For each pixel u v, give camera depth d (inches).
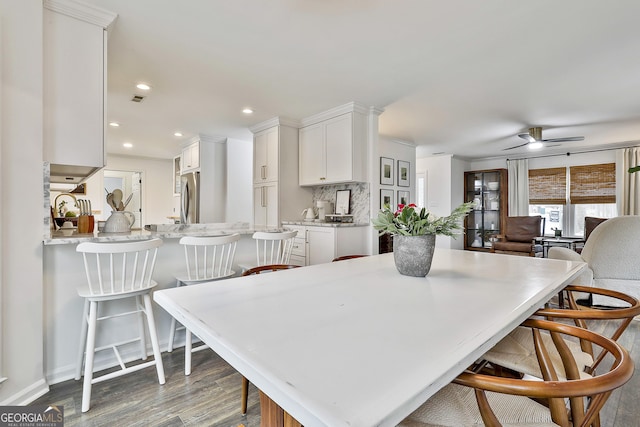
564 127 191.0
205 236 96.9
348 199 171.5
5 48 64.8
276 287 51.6
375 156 157.3
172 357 90.1
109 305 85.1
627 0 76.2
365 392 21.9
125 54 102.6
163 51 100.7
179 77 120.0
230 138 216.7
